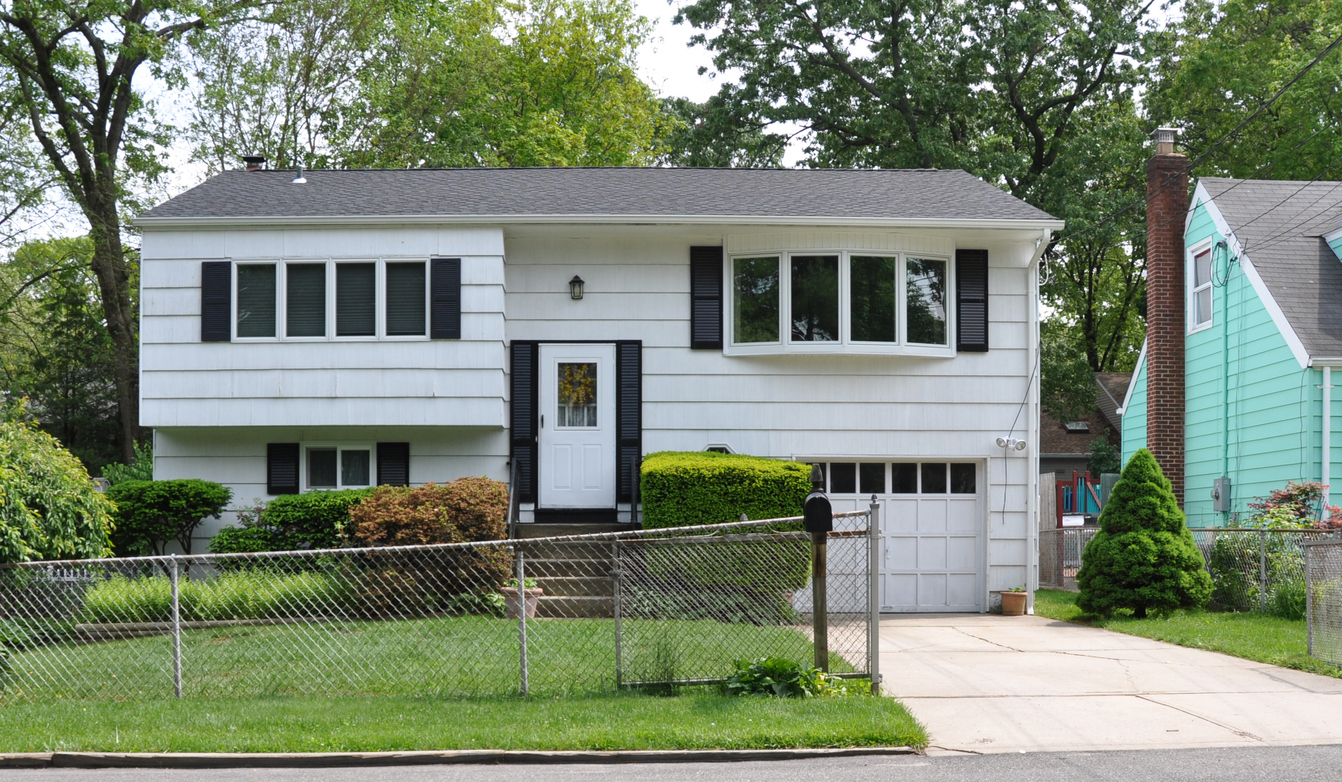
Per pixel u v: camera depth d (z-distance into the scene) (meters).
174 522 15.68
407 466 16.56
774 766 7.04
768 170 19.77
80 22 23.97
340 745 7.31
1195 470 20.94
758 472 14.21
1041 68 31.45
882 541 16.80
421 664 9.70
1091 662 10.80
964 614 16.52
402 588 12.59
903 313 16.39
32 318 29.55
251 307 16.05
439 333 15.88
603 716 7.95
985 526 16.66
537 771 6.96
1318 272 18.86
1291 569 13.86
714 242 16.67
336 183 18.33
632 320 16.61
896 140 32.06
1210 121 33.06
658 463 14.71
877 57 32.12
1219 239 20.08
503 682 9.06
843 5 30.22
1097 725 8.03
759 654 9.71
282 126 27.72
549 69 35.62
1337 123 29.11
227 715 8.13
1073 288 36.88
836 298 16.33
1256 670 10.31
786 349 16.27
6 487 9.34
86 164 25.22
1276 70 29.48
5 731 7.75
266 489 16.53
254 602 12.22
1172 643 12.26
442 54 30.88
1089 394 33.00
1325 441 17.12
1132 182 34.16
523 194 17.45
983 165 29.16
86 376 27.78
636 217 15.92
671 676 8.83
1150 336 21.64
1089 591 14.92
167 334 15.96
